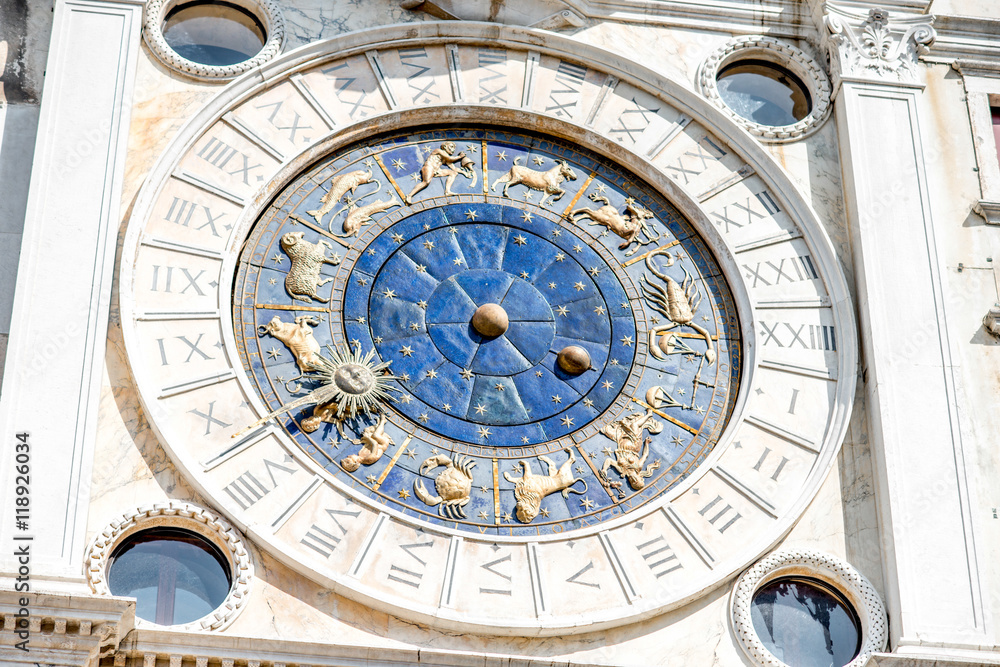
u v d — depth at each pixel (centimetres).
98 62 1290
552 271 1316
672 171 1363
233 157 1291
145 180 1245
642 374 1277
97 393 1149
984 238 1372
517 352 1274
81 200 1220
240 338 1230
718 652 1145
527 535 1177
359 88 1354
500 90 1379
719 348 1297
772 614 1189
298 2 1386
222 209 1264
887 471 1218
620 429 1245
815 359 1285
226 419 1177
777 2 1460
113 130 1257
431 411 1232
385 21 1393
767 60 1451
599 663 1107
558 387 1262
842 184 1375
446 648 1117
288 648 1075
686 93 1391
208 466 1152
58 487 1105
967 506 1209
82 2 1320
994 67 1467
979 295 1343
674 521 1195
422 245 1307
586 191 1359
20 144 1277
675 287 1319
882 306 1294
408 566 1142
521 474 1210
